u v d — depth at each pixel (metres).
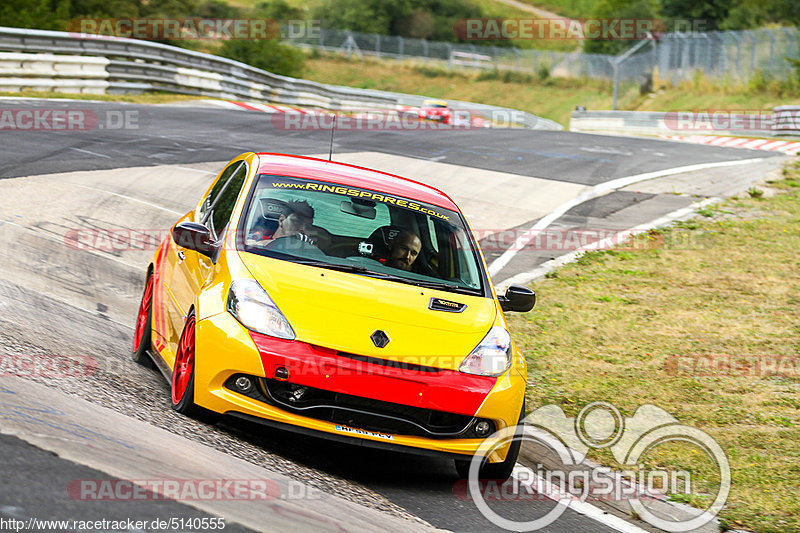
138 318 23.06
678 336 33.03
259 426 19.02
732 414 25.30
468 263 21.36
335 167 23.61
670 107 178.75
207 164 54.34
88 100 81.25
